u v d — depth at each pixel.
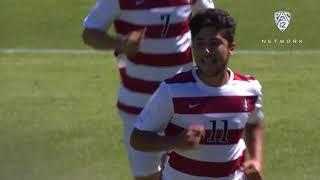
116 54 22.19
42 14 76.88
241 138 16.91
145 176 22.58
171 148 15.88
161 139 16.00
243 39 66.00
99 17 21.53
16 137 35.22
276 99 42.94
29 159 32.06
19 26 73.19
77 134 35.88
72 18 75.81
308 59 57.78
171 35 21.66
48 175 30.17
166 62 21.78
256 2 77.88
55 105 41.88
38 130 36.56
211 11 16.33
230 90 16.47
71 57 59.28
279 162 31.86
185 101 16.28
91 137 35.38
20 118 38.91
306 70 52.50
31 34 70.88
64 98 43.66
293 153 33.03
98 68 53.19
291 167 31.33
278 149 33.50
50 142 34.50
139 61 21.84
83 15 76.75
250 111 16.75
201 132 15.61
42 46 66.19
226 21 16.23
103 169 31.02
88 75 50.53
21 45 66.69
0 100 43.16
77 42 67.44
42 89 46.28
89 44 21.72
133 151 22.41
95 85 47.25
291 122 37.94
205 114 16.34
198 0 21.95
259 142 17.16
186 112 16.31
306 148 33.75
